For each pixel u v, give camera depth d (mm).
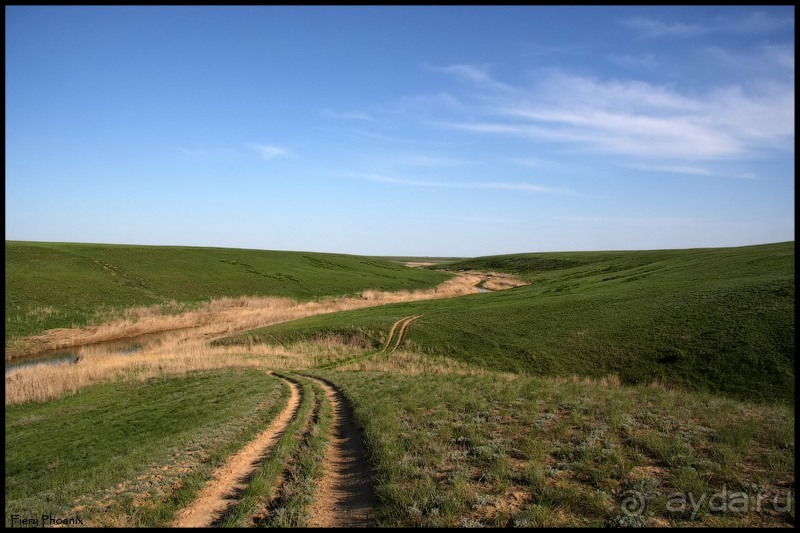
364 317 48688
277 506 9023
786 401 21844
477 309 48125
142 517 8633
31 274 54938
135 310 52438
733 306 33469
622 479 9305
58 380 27266
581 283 66125
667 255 118875
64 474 12492
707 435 11961
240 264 87250
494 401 16875
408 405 16516
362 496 9367
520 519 7637
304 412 17156
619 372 28828
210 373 29203
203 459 12125
